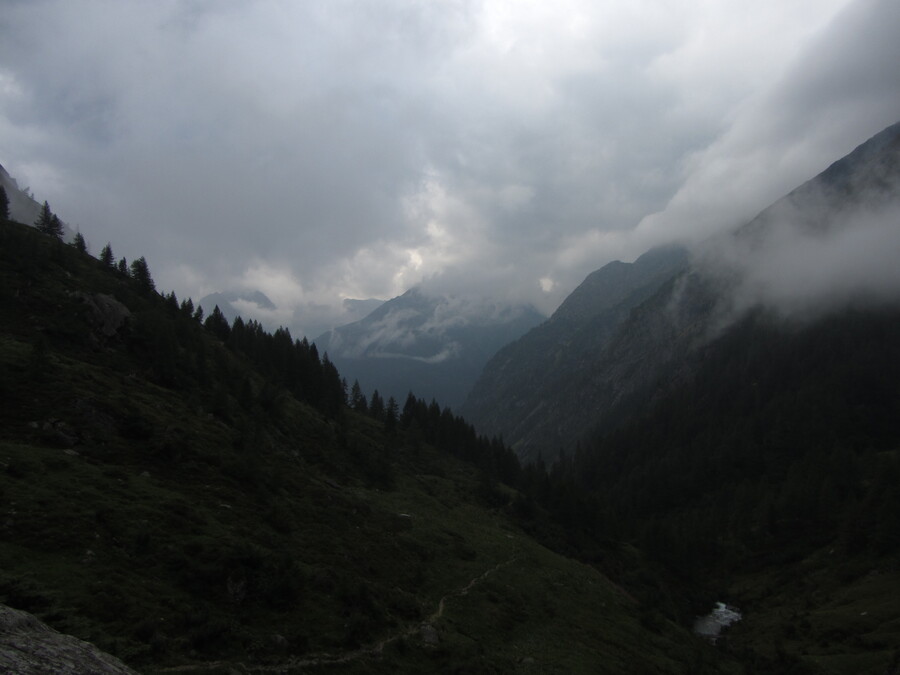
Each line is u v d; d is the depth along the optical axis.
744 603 117.50
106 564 34.03
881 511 116.62
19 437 47.41
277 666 32.56
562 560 94.06
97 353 78.50
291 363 142.62
